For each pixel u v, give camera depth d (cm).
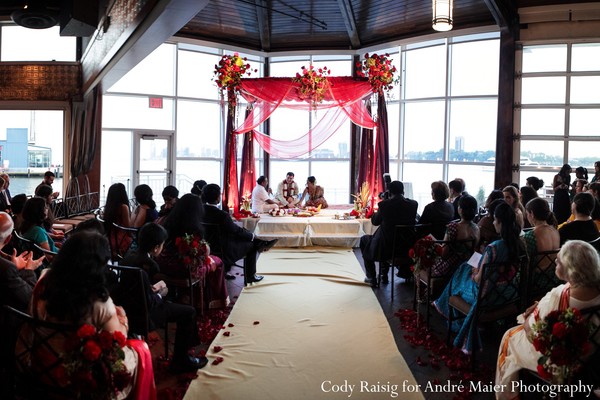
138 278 306
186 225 436
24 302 270
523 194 528
